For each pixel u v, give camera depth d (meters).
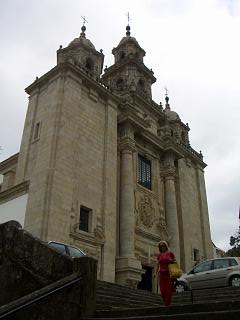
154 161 33.69
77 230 22.19
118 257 24.89
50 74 26.97
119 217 27.03
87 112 26.84
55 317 7.52
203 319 6.62
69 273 8.27
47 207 20.83
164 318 6.88
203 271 16.62
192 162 38.88
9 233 10.25
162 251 9.78
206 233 35.53
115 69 38.62
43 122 25.30
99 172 25.86
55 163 22.44
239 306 7.40
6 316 5.66
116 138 28.55
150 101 36.62
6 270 9.77
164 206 32.56
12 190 23.73
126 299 11.32
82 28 35.03
